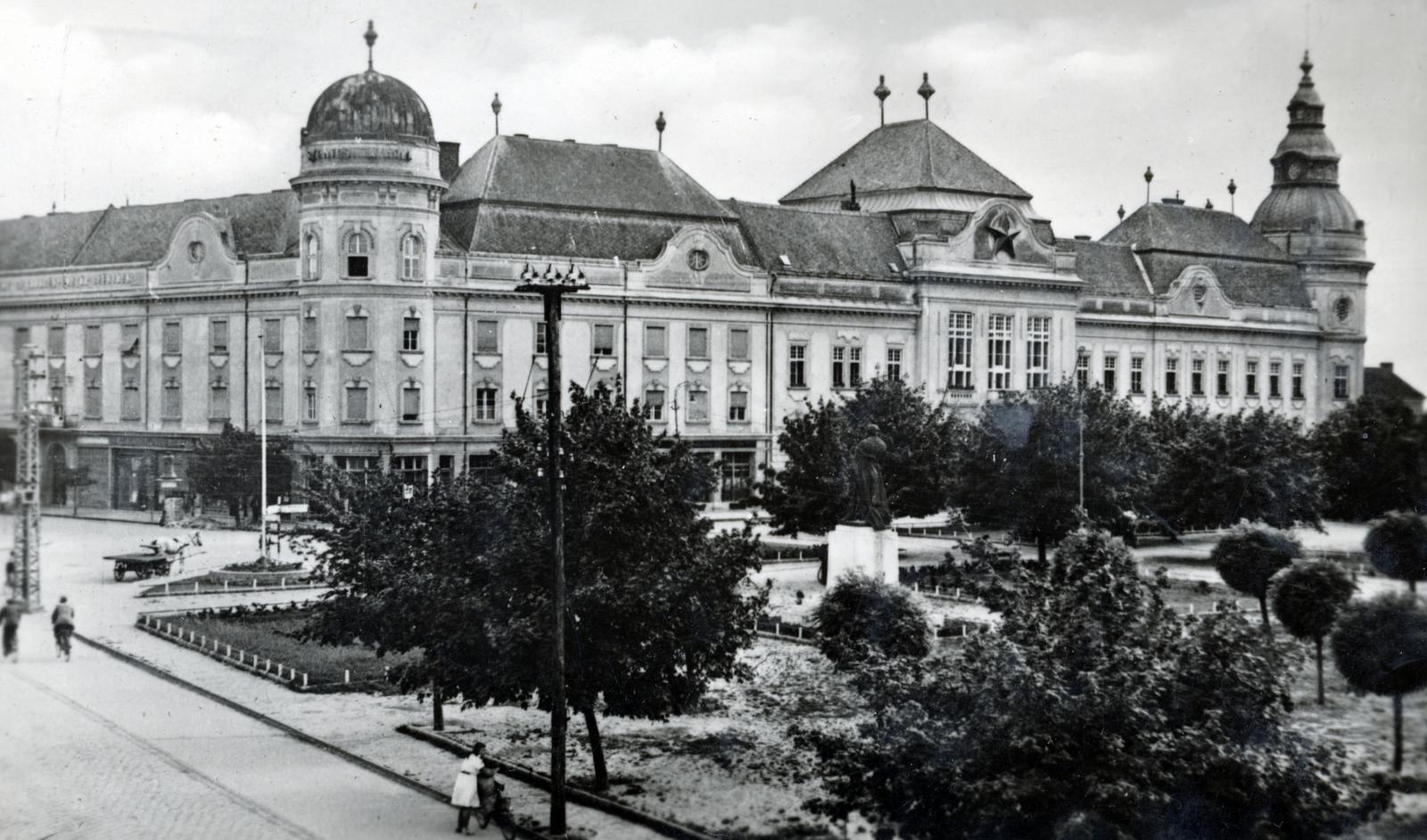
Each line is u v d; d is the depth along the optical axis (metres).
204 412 101.81
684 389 105.56
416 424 95.38
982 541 33.59
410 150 94.31
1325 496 62.16
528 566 36.09
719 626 37.34
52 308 105.88
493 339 98.31
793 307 109.88
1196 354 132.62
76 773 37.62
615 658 36.03
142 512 103.62
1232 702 28.47
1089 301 126.62
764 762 39.34
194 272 101.81
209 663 53.03
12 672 50.38
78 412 105.94
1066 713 27.44
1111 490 77.38
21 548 51.72
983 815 27.39
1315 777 28.14
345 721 44.41
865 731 30.47
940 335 117.06
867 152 126.25
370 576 43.72
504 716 45.56
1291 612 35.19
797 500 77.69
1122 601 29.50
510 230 99.56
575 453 36.94
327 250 94.06
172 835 32.53
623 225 104.38
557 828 33.34
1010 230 120.12
